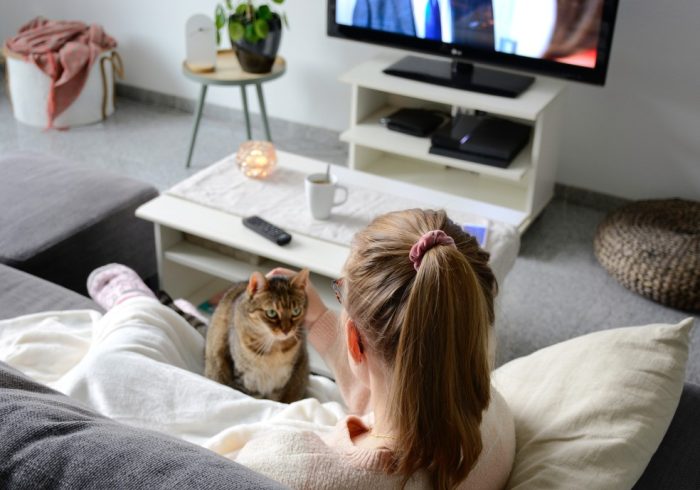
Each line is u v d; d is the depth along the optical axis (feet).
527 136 10.30
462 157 9.93
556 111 10.03
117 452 2.58
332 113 12.42
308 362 6.00
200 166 11.73
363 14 10.55
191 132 12.66
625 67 10.05
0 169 8.06
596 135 10.58
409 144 10.35
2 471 2.57
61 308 5.87
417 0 10.10
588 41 9.25
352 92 11.17
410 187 7.99
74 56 12.22
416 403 2.71
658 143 10.25
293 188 7.81
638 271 8.87
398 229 2.96
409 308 2.67
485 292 3.01
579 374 3.84
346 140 10.54
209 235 7.00
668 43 9.70
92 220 7.31
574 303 8.95
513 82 9.98
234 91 12.99
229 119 13.29
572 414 3.58
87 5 13.64
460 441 2.76
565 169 11.01
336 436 3.13
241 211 7.35
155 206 7.41
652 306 8.93
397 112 10.90
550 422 3.62
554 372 3.92
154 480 2.47
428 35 10.26
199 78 10.79
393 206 7.54
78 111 12.71
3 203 7.43
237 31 10.62
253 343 5.56
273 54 10.91
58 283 7.07
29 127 12.71
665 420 3.63
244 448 3.14
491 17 9.73
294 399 5.94
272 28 10.68
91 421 2.87
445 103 10.71
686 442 3.82
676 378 3.79
